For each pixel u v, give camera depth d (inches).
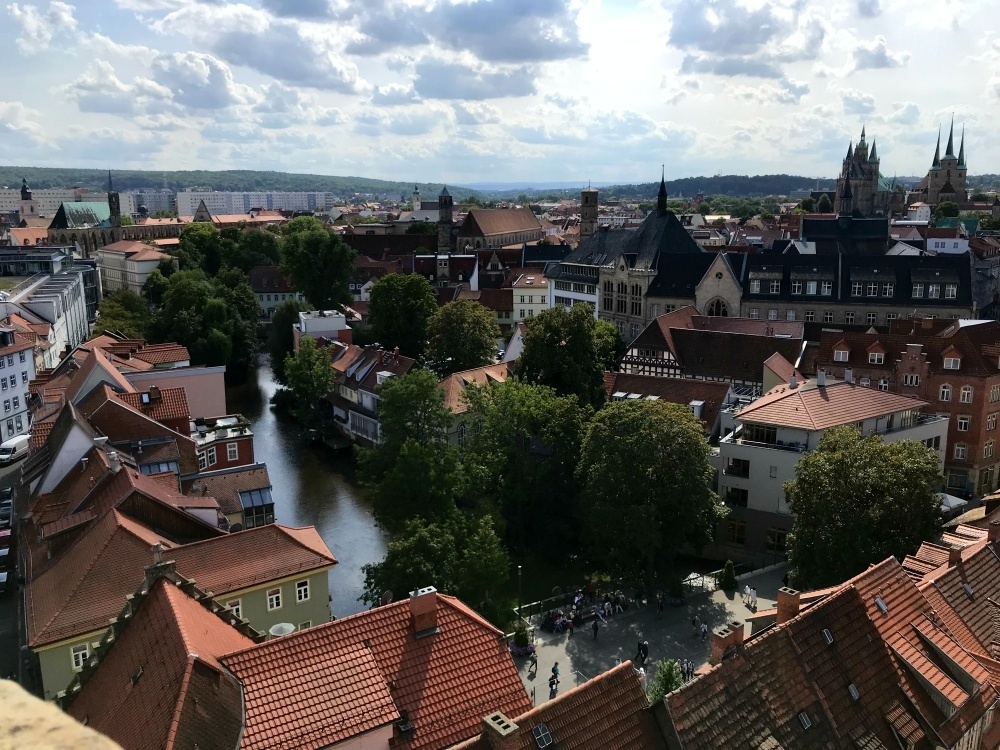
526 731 1173.1
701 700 1283.2
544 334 4079.7
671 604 2719.0
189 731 1088.8
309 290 7367.1
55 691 1909.4
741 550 3270.2
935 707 1450.5
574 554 3270.2
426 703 1299.2
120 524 2111.2
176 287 6579.7
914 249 7057.1
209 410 3973.9
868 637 1486.2
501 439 3363.7
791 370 4153.5
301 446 4810.5
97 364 3363.7
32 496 2694.4
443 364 5142.7
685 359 4670.3
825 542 2434.8
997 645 1656.0
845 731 1360.7
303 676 1232.2
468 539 2421.3
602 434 2859.3
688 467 2748.5
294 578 2174.0
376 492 3125.0
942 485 3238.2
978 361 3718.0
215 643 1350.9
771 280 5851.4
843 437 2679.6
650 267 6323.8
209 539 2171.5
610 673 1275.8
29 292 6215.6
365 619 1343.5
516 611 2726.4
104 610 1948.8
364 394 4753.9
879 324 5565.9
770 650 1379.2
